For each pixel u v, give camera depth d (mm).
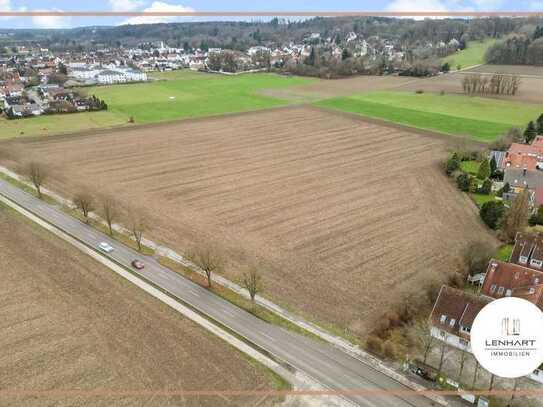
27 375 52688
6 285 70312
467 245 79438
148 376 52562
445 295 59062
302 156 136500
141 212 97125
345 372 53750
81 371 53281
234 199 103938
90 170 123938
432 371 53312
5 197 105625
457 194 106375
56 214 96812
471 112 189125
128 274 74000
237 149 143875
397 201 102188
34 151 140375
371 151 141125
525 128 155375
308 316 63469
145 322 62094
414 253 79438
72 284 71000
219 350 57000
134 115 190750
